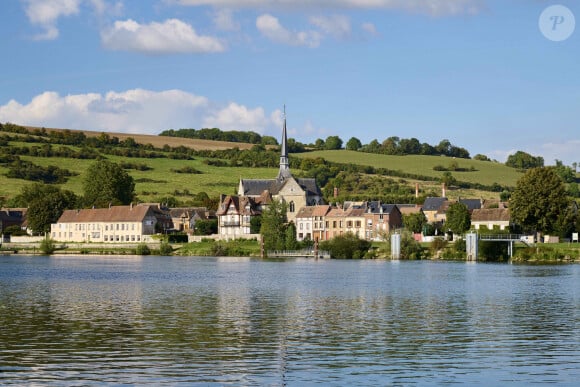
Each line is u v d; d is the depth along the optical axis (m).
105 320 82.44
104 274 149.75
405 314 88.31
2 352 64.88
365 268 165.38
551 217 198.00
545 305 96.88
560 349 67.25
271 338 71.88
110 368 59.31
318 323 81.00
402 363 61.59
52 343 68.94
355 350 66.50
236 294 109.25
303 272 153.12
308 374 57.97
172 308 92.88
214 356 63.75
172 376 57.00
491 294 109.56
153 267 173.12
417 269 160.88
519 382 55.94
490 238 194.38
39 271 159.25
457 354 65.06
